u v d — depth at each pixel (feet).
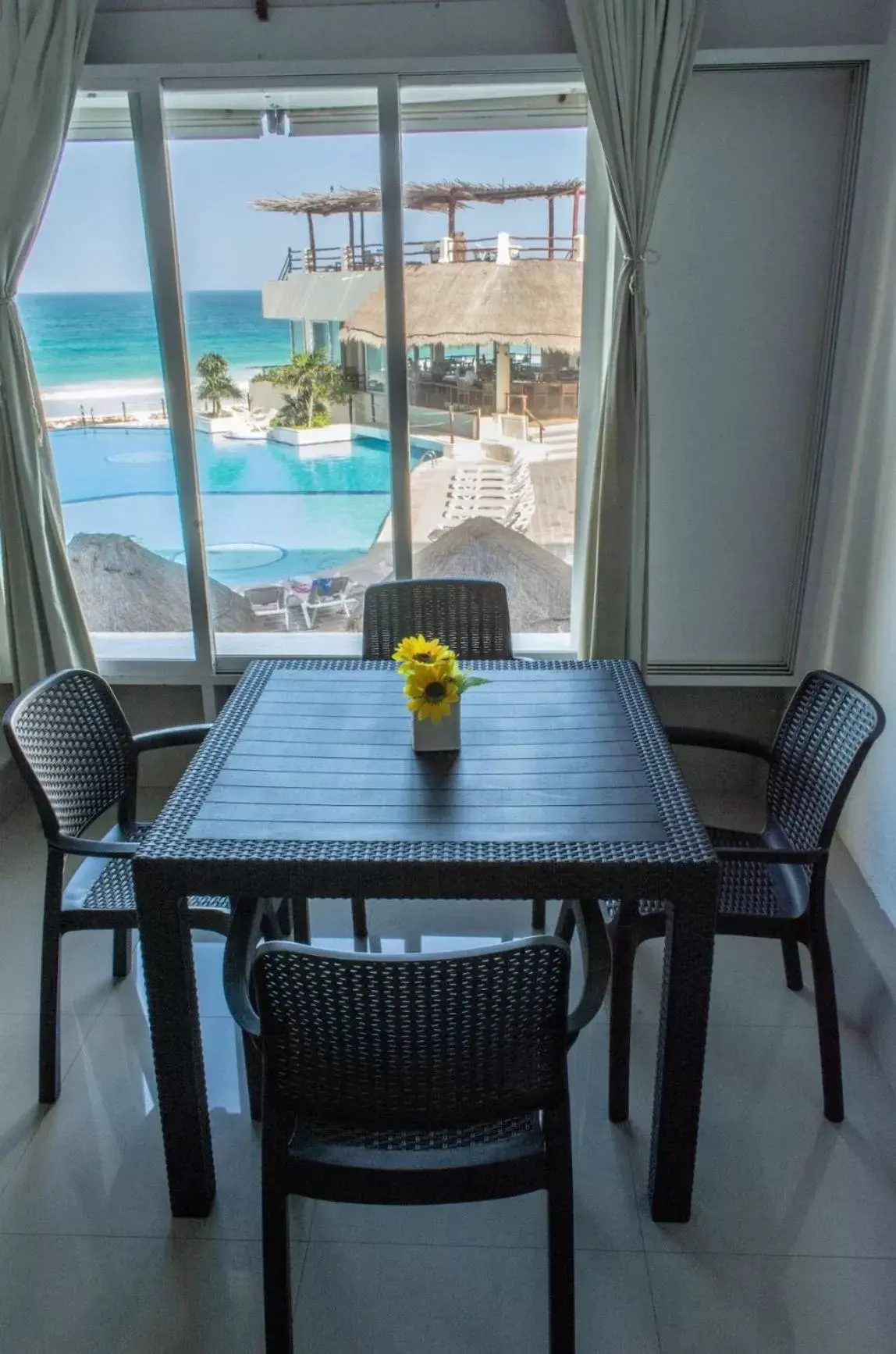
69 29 8.09
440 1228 5.59
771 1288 5.20
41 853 9.52
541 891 4.75
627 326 8.54
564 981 3.94
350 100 8.65
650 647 9.95
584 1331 4.99
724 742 6.99
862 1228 5.55
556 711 6.49
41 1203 5.74
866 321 8.46
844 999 7.36
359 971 3.73
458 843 4.85
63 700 6.57
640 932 5.96
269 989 3.90
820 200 8.56
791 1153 6.06
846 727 6.06
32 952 8.09
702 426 9.23
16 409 8.86
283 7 8.38
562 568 10.14
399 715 6.47
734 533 9.56
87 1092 6.58
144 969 5.00
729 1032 7.10
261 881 4.77
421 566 10.13
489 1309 5.12
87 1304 5.15
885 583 7.96
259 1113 6.25
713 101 8.32
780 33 8.26
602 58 7.88
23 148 8.30
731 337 8.96
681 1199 5.52
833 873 8.27
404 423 9.46
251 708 6.59
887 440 8.01
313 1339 4.98
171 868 4.75
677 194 8.57
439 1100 4.19
